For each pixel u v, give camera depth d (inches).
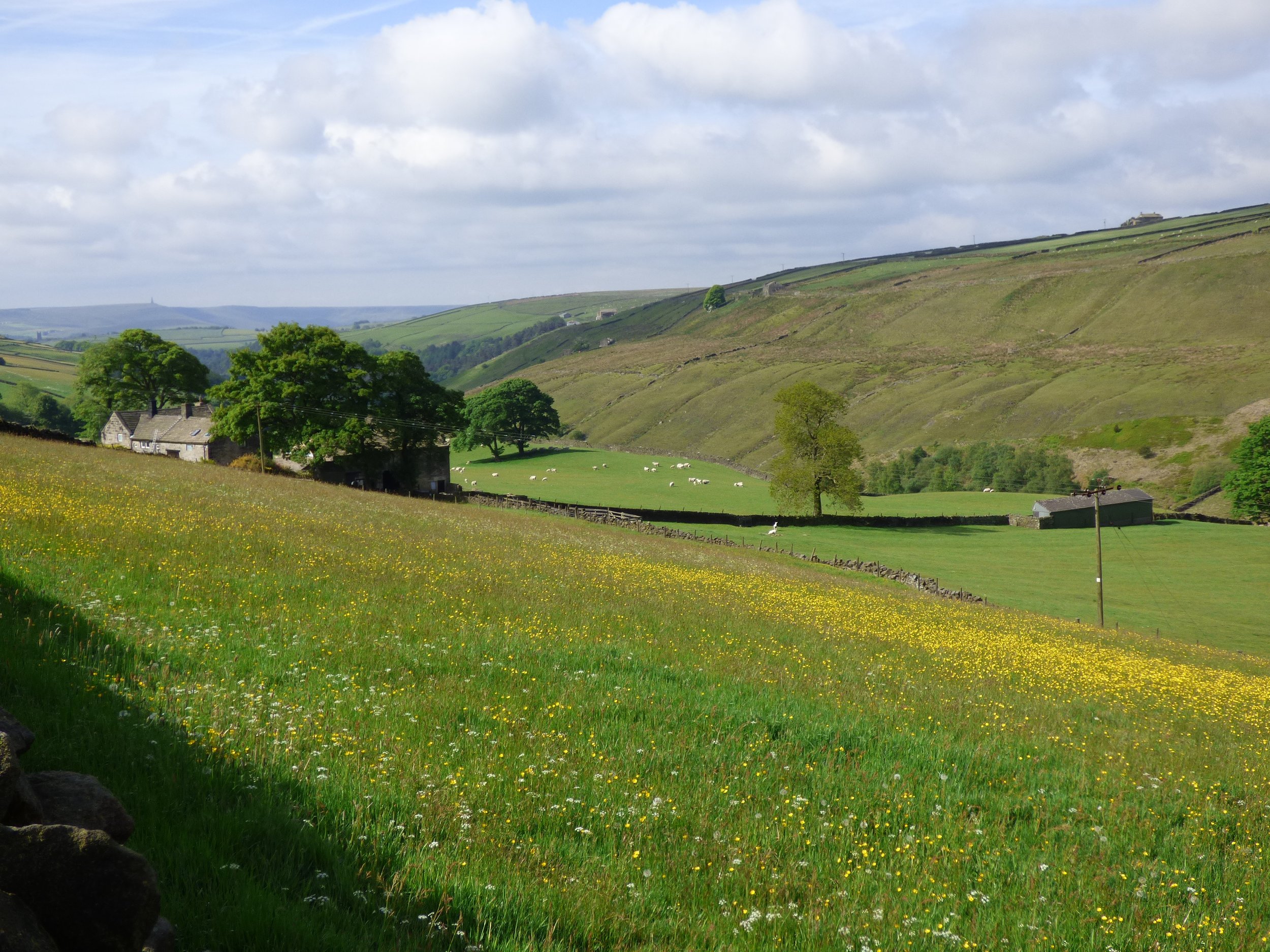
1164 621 2197.3
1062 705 799.7
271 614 641.6
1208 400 6776.6
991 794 491.2
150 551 794.8
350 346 3299.7
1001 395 7751.0
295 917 238.2
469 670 589.0
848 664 834.2
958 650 1058.7
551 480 4559.5
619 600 1032.8
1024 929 325.1
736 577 1565.0
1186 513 3890.3
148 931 195.0
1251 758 686.5
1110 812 482.9
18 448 1717.5
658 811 388.5
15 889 182.1
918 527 3481.8
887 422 7760.8
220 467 2363.4
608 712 538.3
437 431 3491.6
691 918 300.2
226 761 339.3
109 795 239.8
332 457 3127.5
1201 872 410.0
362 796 336.5
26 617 481.4
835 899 333.7
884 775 492.7
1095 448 6328.7
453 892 280.7
